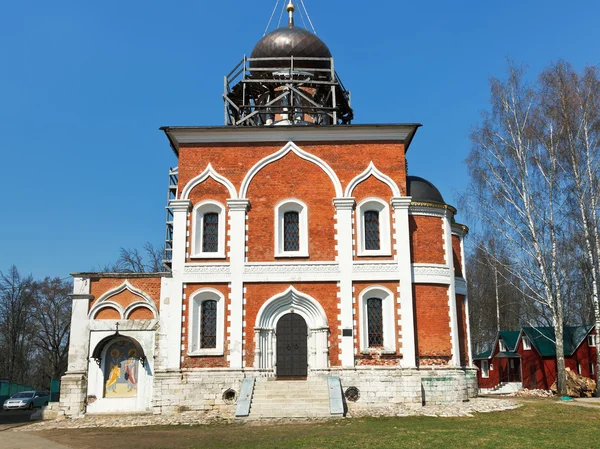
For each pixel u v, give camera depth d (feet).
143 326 100.07
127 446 66.39
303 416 85.71
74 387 97.76
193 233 102.37
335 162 104.88
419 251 102.78
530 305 199.00
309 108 113.09
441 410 89.35
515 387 175.32
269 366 97.55
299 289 99.96
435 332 99.91
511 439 64.44
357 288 100.01
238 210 102.63
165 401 95.35
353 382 95.76
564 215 129.29
